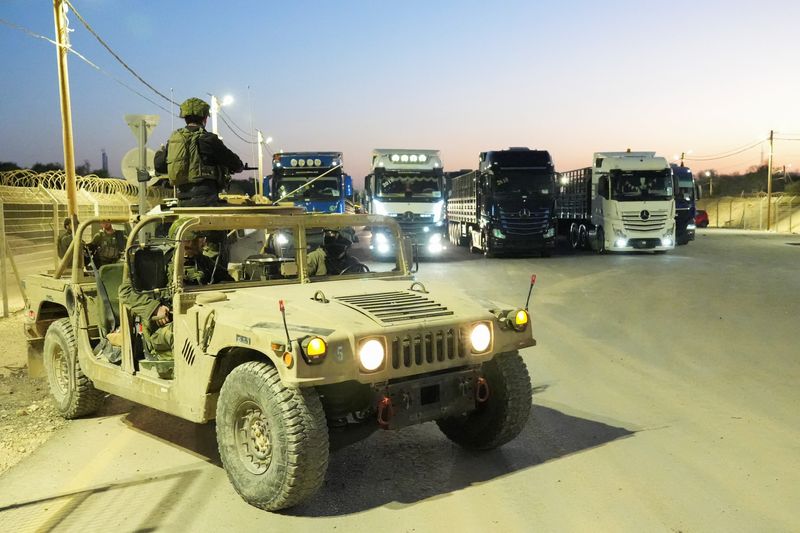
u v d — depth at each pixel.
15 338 11.16
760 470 5.23
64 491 4.97
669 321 12.34
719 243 37.44
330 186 24.53
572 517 4.44
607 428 6.31
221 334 4.74
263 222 5.61
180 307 5.18
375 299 5.11
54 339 6.85
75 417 6.78
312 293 5.30
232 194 6.93
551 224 27.00
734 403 7.13
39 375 7.37
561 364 9.02
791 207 70.44
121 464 5.51
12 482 5.16
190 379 5.07
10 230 15.02
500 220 26.86
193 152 6.38
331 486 5.00
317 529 4.32
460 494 4.83
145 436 6.22
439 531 4.27
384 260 7.18
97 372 6.17
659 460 5.46
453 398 4.93
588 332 11.30
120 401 7.42
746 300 14.94
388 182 26.94
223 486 5.04
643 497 4.74
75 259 6.49
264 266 5.79
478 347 4.93
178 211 5.70
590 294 16.06
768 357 9.36
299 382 4.17
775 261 25.16
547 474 5.18
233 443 4.72
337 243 6.22
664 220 28.03
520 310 5.20
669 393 7.55
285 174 24.52
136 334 5.80
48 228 16.23
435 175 27.17
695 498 4.72
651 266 23.30
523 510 4.55
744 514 4.47
